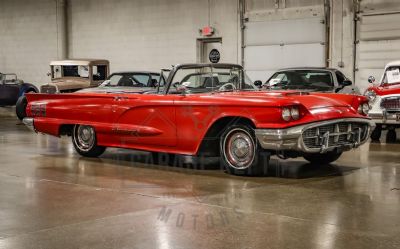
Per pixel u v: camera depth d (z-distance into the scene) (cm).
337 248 366
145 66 1839
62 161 767
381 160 768
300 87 1035
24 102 1415
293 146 593
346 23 1440
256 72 1612
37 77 2153
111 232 407
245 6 1617
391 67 1038
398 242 379
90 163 748
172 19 1761
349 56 1442
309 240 384
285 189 563
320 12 1482
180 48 1753
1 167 716
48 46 2098
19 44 2198
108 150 879
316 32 1493
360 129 658
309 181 607
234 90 739
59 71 1546
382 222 431
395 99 952
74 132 802
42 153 853
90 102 765
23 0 2164
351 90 1045
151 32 1812
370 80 1086
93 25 1962
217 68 736
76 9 2008
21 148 919
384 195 532
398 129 1241
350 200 511
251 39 1612
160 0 1783
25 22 2167
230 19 1647
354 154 830
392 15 1370
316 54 1498
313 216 452
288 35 1543
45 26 2098
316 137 609
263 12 1584
